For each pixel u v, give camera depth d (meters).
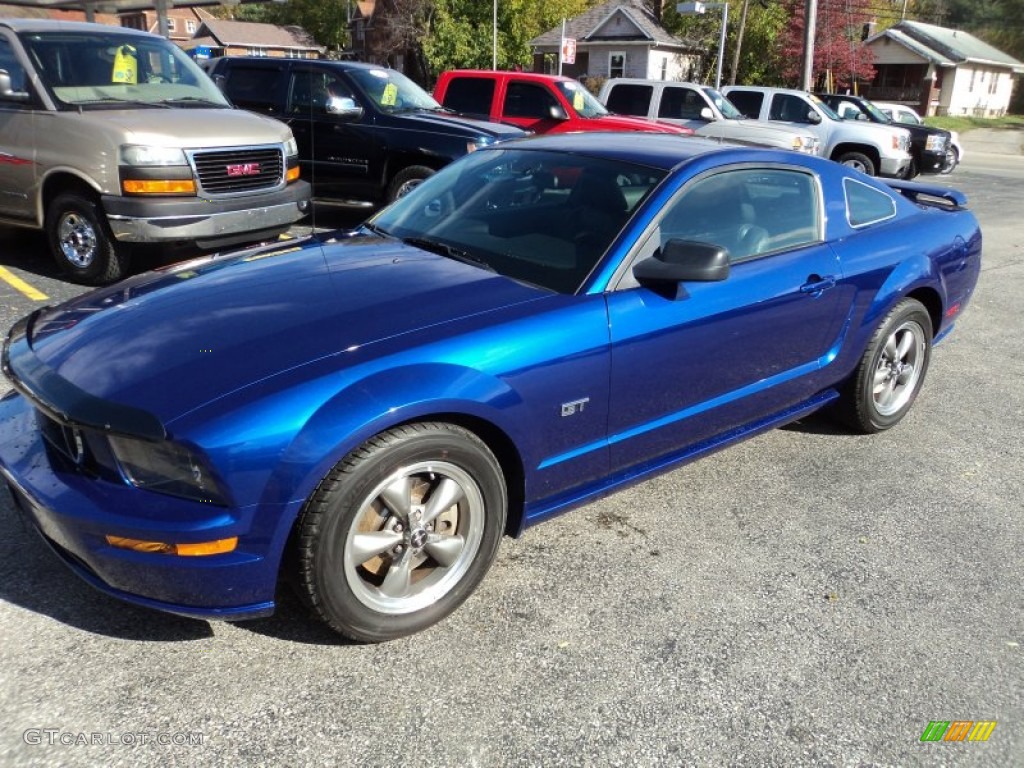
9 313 5.71
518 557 3.28
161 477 2.37
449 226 3.62
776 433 4.62
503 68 35.34
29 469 2.60
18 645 2.62
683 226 3.39
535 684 2.58
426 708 2.46
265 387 2.42
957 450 4.50
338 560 2.50
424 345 2.66
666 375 3.29
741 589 3.13
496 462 2.83
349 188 9.54
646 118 14.02
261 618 2.68
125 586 2.43
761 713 2.51
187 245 6.91
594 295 3.07
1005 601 3.14
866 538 3.55
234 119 6.79
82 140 6.12
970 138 34.31
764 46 36.94
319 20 58.25
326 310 2.81
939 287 4.54
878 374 4.46
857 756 2.37
